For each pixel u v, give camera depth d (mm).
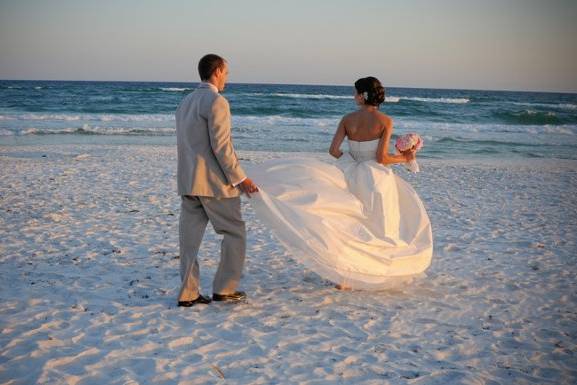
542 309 4422
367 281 4281
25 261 5242
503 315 4262
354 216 4328
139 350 3408
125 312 4031
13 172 10797
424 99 51844
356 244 4199
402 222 4645
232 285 4297
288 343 3600
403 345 3645
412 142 4566
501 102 52719
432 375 3215
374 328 3912
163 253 5656
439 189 10398
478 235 6883
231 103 38344
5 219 6969
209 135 3812
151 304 4219
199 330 3744
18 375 3037
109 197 8633
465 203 9078
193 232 4090
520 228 7352
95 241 6039
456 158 15984
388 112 35406
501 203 9188
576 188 11023
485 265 5605
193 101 3877
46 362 3184
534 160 15844
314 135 20703
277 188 4234
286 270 5254
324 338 3703
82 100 37875
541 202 9398
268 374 3154
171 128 21438
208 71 3918
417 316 4176
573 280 5191
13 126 20906
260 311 4156
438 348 3619
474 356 3523
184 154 3904
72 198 8469
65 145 15953
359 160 4605
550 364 3453
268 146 17344
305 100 43375
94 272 4984
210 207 3988
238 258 4227
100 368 3152
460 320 4133
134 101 37938
